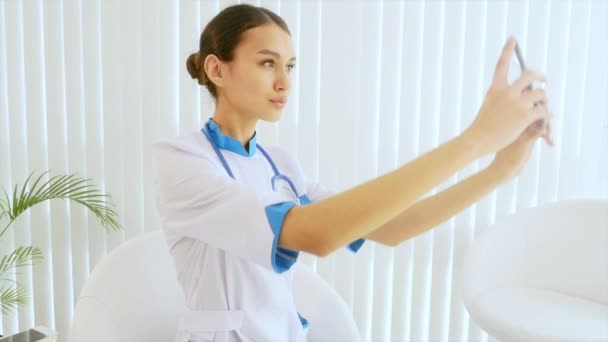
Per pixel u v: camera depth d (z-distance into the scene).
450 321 2.22
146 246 1.37
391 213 0.64
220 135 1.00
